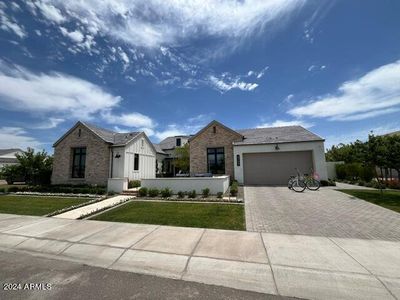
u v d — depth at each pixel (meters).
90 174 17.44
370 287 3.17
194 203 9.93
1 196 13.12
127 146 17.92
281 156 17.08
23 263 4.23
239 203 9.73
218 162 18.77
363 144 11.90
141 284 3.38
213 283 3.39
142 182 13.91
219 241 5.14
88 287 3.29
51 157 19.45
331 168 21.23
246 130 21.17
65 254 4.62
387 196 10.65
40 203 10.67
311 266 3.82
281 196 11.36
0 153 41.84
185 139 30.56
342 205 8.94
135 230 6.10
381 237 5.28
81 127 18.12
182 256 4.36
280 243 4.94
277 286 3.26
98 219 7.41
